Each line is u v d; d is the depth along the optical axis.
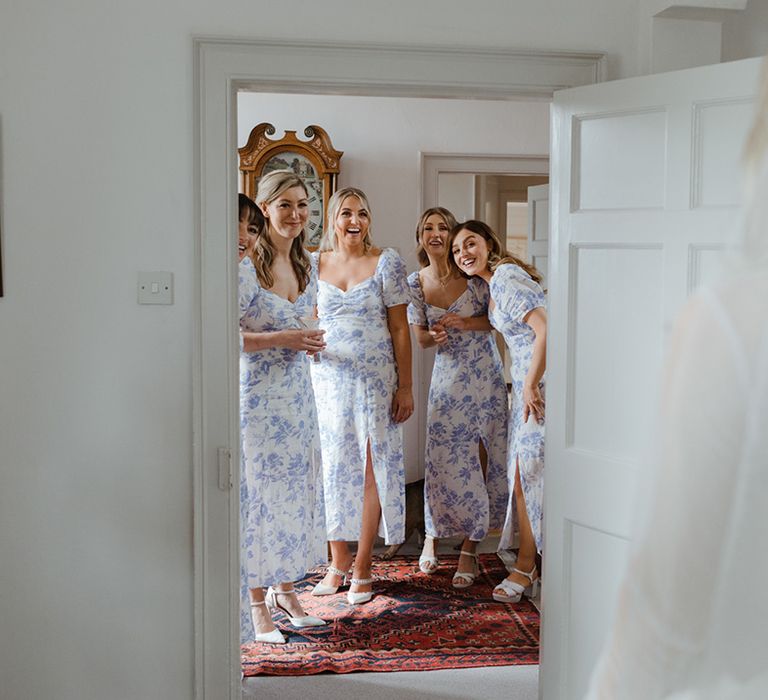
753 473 0.72
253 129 5.04
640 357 2.40
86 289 2.66
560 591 2.62
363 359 4.05
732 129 2.22
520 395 4.02
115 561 2.72
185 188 2.65
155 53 2.63
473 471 4.34
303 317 3.72
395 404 4.11
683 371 0.76
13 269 2.64
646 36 2.72
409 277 4.46
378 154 5.37
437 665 3.39
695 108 2.27
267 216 3.66
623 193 2.44
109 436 2.69
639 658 0.76
